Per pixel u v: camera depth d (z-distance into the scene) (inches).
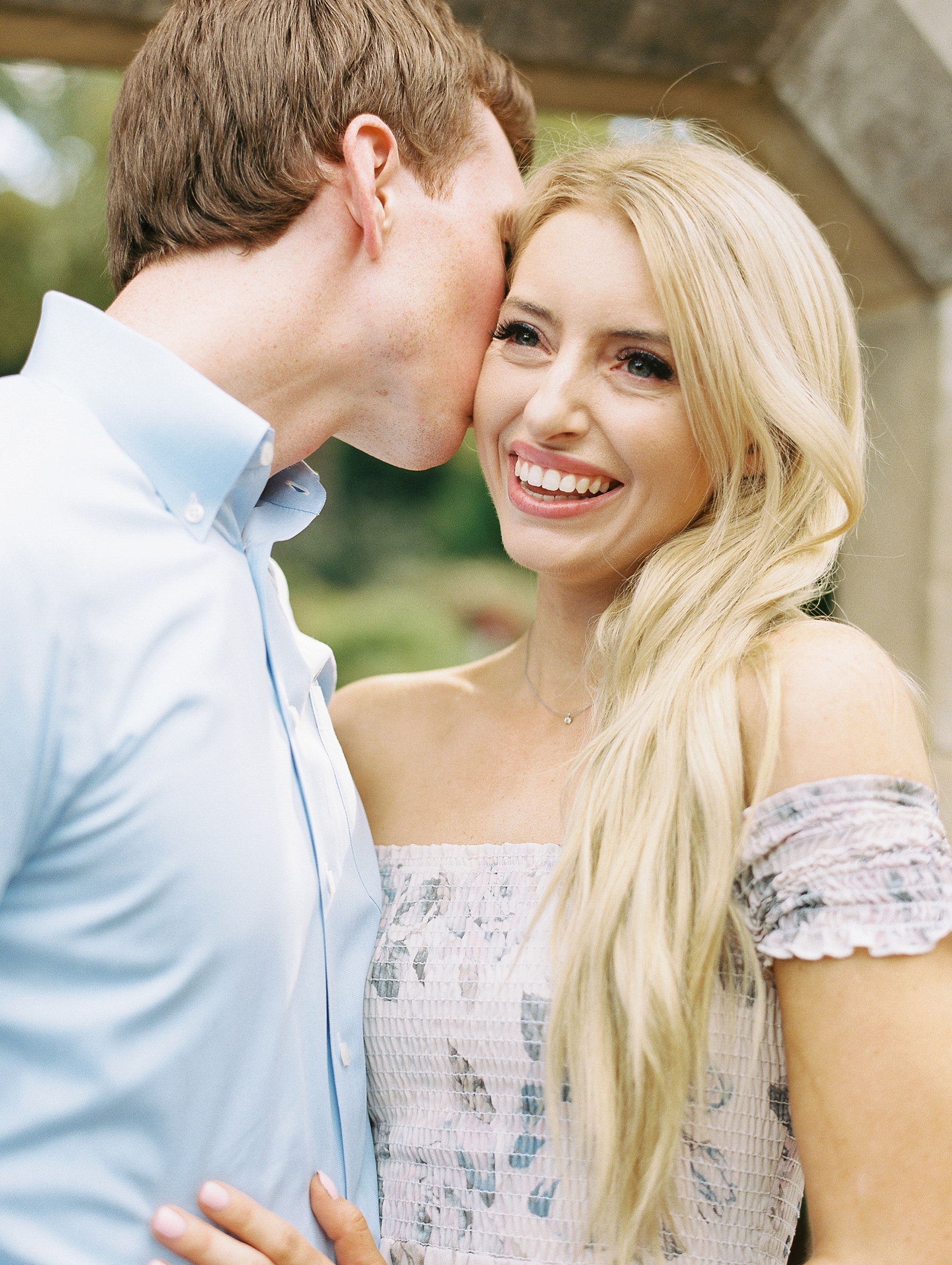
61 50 103.3
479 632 374.3
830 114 107.3
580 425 53.2
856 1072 43.7
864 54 99.6
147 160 53.7
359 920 54.9
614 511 54.9
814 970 44.8
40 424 46.5
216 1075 44.4
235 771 45.9
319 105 52.4
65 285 369.1
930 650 110.1
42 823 42.5
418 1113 54.0
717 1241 48.8
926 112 99.6
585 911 49.1
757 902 47.2
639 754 50.5
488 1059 51.9
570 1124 50.0
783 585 52.7
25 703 41.2
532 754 60.1
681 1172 48.7
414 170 55.6
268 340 53.2
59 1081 42.8
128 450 47.9
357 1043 53.5
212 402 47.8
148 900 43.3
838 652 48.8
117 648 43.8
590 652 58.5
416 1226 52.9
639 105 113.6
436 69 56.1
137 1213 43.1
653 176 53.4
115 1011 42.9
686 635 52.8
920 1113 42.7
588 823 50.5
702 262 51.7
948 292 109.3
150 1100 43.2
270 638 51.1
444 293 56.1
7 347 370.3
